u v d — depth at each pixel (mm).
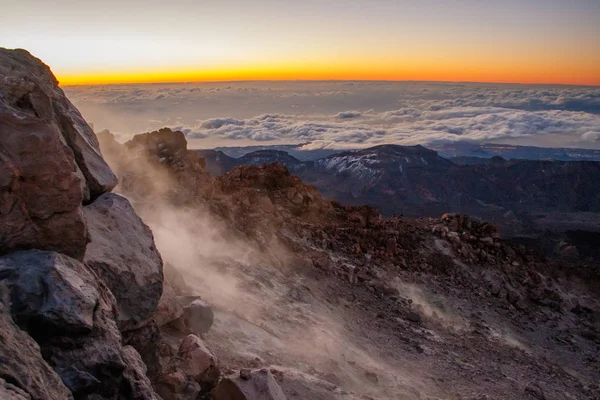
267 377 9555
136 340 8508
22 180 6551
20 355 5035
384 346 19562
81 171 8773
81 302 6109
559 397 19750
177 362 9062
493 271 32812
